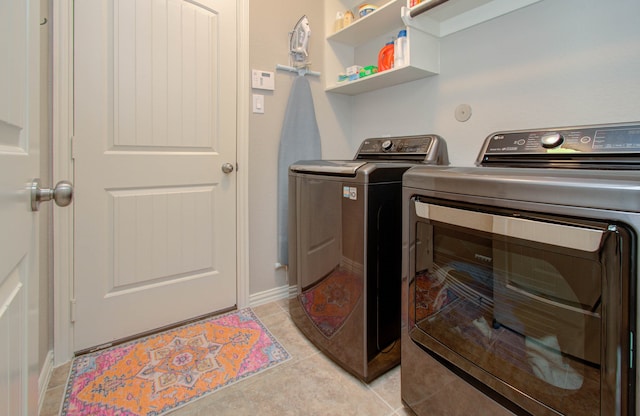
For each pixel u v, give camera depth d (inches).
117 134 57.8
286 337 62.9
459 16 62.1
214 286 71.0
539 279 28.6
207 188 68.4
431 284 39.1
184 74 63.7
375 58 82.7
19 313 24.0
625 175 23.5
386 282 50.5
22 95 24.4
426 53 64.2
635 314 22.8
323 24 82.6
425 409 40.6
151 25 59.8
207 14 65.6
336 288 53.4
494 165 44.5
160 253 63.9
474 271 34.1
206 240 69.1
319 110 83.4
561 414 27.9
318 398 47.0
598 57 46.1
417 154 61.9
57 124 52.1
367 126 85.3
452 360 37.1
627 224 22.7
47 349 52.2
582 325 26.0
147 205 61.9
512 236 29.2
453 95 64.3
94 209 56.6
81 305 56.4
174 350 58.2
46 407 44.6
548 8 50.7
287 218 75.6
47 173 51.4
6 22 21.0
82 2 53.5
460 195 33.6
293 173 63.4
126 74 57.9
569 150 38.2
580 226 24.9
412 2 61.1
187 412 44.4
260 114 74.0
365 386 49.4
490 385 33.5
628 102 43.9
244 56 70.4
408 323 42.2
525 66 53.6
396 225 50.6
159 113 61.6
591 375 25.6
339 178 51.0
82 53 53.9
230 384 49.8
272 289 79.3
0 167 19.6
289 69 76.9
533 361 30.0
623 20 43.9
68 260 54.7
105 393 47.6
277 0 74.6
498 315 32.5
